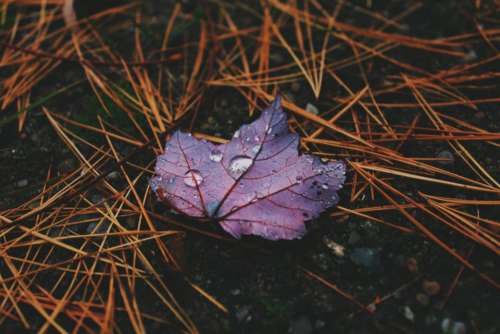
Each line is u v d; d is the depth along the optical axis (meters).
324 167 0.23
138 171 0.26
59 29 0.30
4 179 0.26
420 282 0.23
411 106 0.27
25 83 0.29
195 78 0.29
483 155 0.26
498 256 0.23
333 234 0.24
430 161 0.25
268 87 0.28
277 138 0.23
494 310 0.22
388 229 0.24
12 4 0.31
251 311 0.23
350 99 0.28
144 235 0.24
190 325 0.22
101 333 0.22
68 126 0.27
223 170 0.23
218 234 0.24
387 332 0.22
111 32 0.30
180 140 0.24
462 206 0.24
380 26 0.30
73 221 0.24
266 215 0.22
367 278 0.23
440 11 0.30
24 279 0.23
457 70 0.28
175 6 0.31
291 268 0.23
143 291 0.23
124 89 0.28
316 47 0.30
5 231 0.24
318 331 0.22
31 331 0.22
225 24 0.31
